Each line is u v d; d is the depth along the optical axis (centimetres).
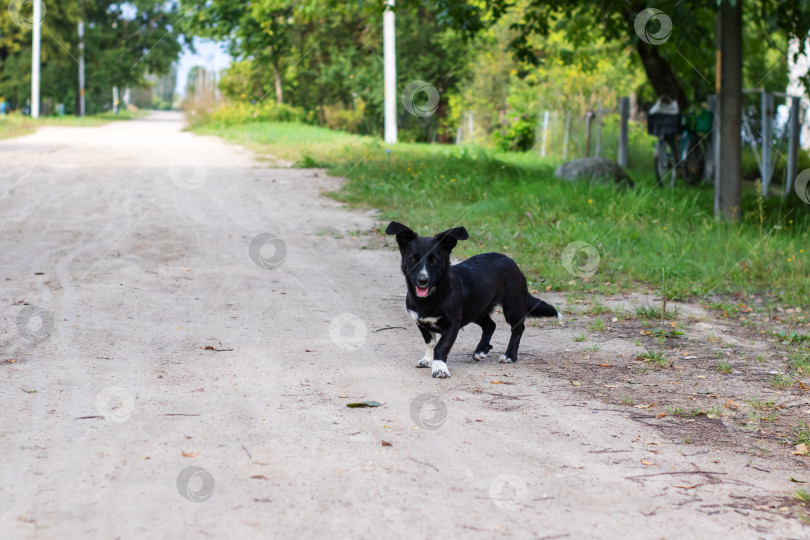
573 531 329
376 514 338
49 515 329
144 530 319
